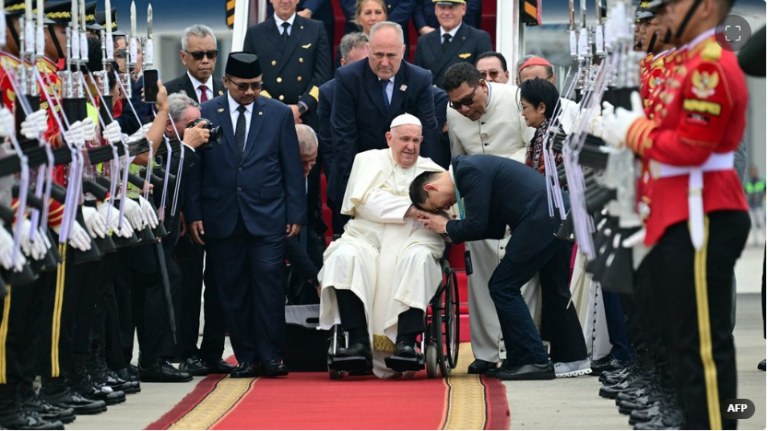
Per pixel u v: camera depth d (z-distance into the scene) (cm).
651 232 2161
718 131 2055
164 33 6181
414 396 3186
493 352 3741
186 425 2692
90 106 2941
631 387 2998
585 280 3744
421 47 4778
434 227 3575
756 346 4341
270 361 3678
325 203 4759
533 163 3684
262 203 3691
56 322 2775
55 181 2609
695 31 2114
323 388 3388
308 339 3819
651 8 2202
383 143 3919
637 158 2188
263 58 4722
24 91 2386
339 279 3547
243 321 3722
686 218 2116
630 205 2188
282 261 3719
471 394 3219
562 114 2970
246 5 5050
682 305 2142
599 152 2284
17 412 2589
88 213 2700
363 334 3562
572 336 3644
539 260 3525
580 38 2842
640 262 2212
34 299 2597
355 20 4762
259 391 3322
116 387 3241
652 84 2581
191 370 3753
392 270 3591
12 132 2227
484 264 3741
